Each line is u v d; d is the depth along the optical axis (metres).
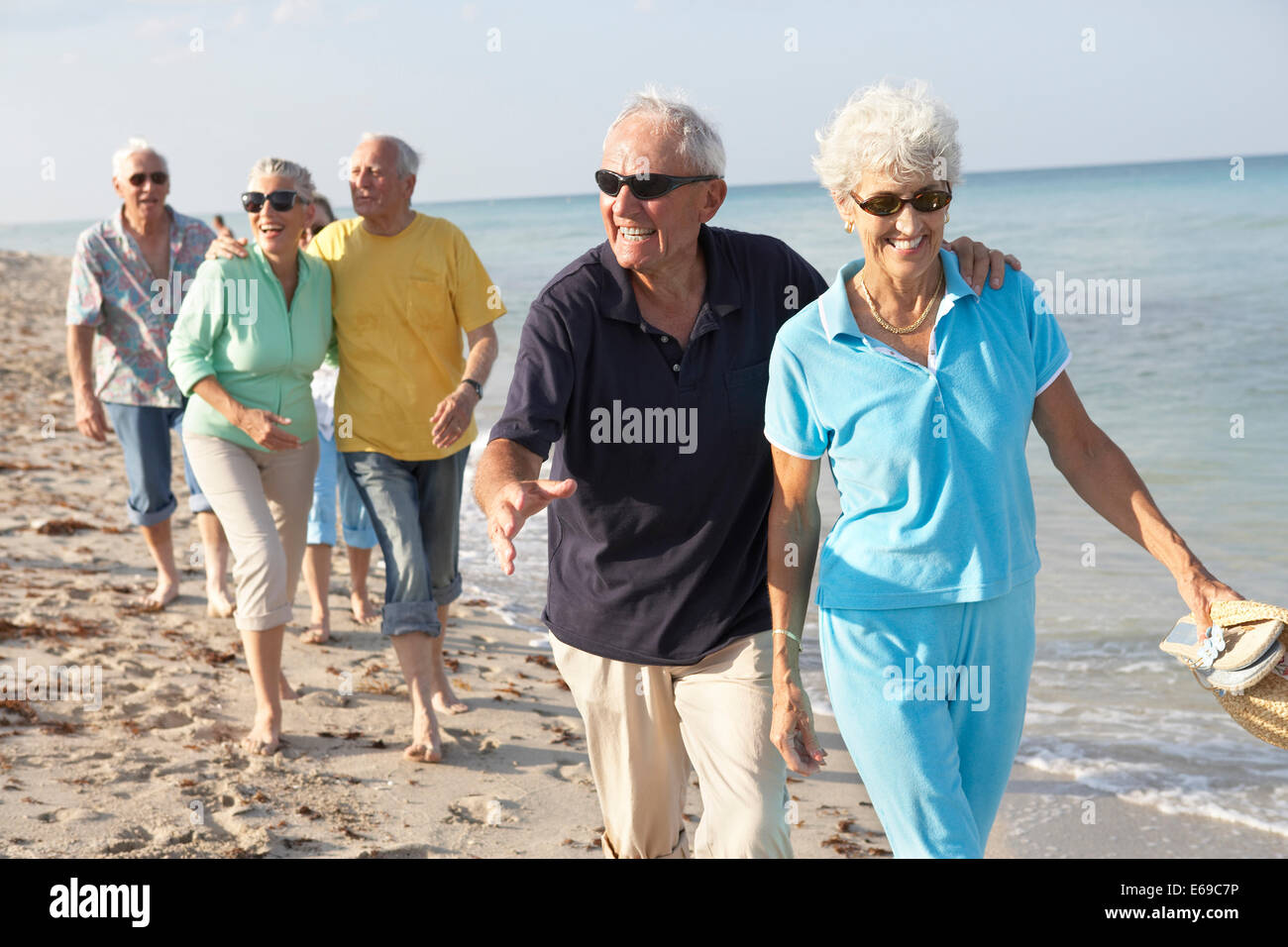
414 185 4.80
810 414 2.64
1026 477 2.61
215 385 4.63
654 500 3.00
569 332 2.95
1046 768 4.91
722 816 2.93
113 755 4.44
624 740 3.16
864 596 2.57
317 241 4.95
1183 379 14.64
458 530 5.11
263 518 4.66
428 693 4.74
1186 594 2.57
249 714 4.99
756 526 3.05
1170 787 4.68
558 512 3.13
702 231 3.05
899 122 2.42
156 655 5.63
